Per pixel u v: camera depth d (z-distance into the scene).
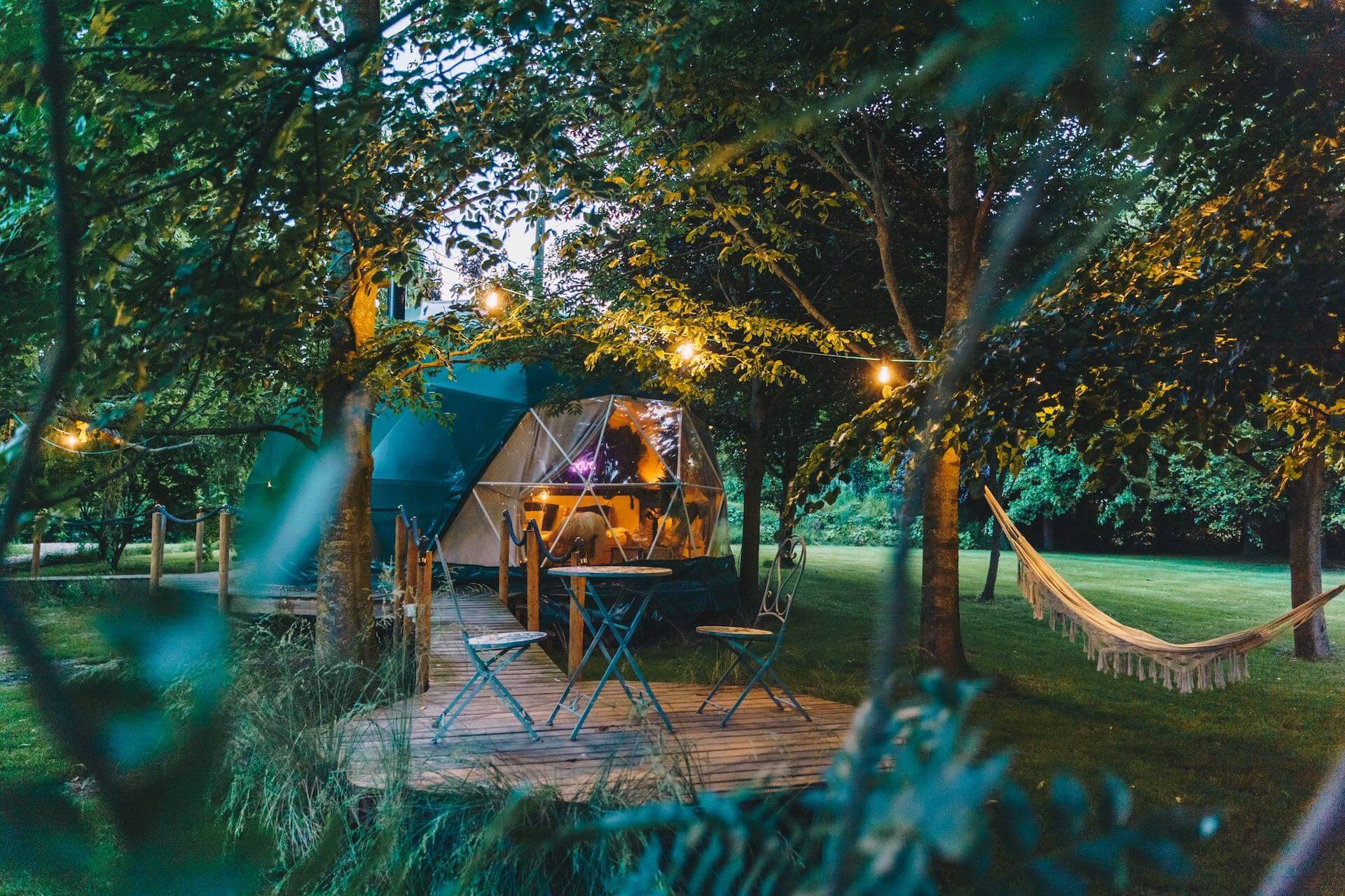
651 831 3.37
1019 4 0.28
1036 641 13.87
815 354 10.43
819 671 10.53
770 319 10.66
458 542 14.91
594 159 5.08
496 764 4.88
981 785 0.25
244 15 1.76
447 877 3.35
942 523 10.05
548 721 6.12
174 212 1.75
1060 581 9.18
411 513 14.72
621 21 3.30
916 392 4.34
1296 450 5.71
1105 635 8.45
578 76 3.58
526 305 8.31
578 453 15.10
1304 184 3.87
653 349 8.70
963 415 3.96
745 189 10.05
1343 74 3.15
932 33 2.47
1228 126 3.57
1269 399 5.21
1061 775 0.33
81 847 0.31
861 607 17.45
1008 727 8.51
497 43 2.96
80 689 0.32
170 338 1.50
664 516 15.82
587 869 3.46
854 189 10.18
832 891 0.25
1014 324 4.10
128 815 0.32
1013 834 0.31
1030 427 4.12
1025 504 28.62
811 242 12.58
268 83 1.81
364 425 6.81
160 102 1.62
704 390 9.98
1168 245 4.73
